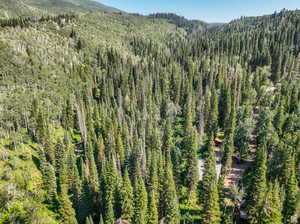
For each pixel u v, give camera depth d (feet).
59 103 362.12
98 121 343.87
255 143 307.78
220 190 185.68
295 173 201.77
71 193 233.35
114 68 533.96
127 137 293.84
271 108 342.44
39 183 232.32
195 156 217.77
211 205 164.76
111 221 186.80
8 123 276.82
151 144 276.41
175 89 445.37
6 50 373.81
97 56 575.38
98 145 269.64
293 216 163.53
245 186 221.66
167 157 233.96
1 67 349.00
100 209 216.33
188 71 522.47
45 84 376.27
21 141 269.44
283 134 267.39
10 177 215.51
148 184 205.26
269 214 157.79
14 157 238.89
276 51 534.37
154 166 203.00
